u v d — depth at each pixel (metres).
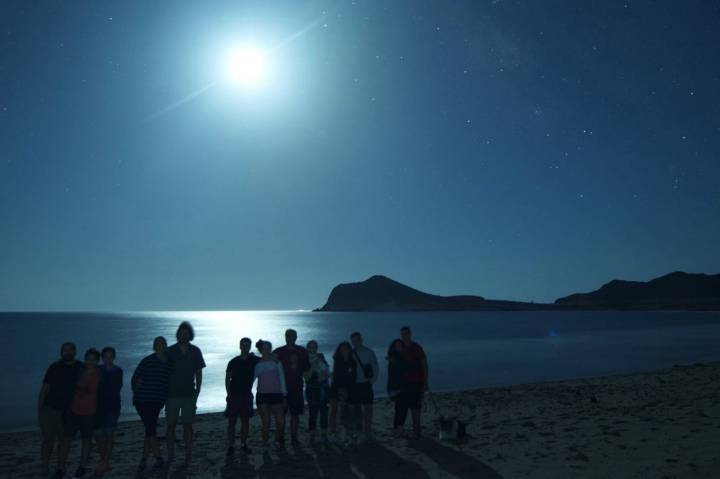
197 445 9.63
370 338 68.50
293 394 8.98
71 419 7.23
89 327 113.38
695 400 12.28
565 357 37.00
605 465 6.71
